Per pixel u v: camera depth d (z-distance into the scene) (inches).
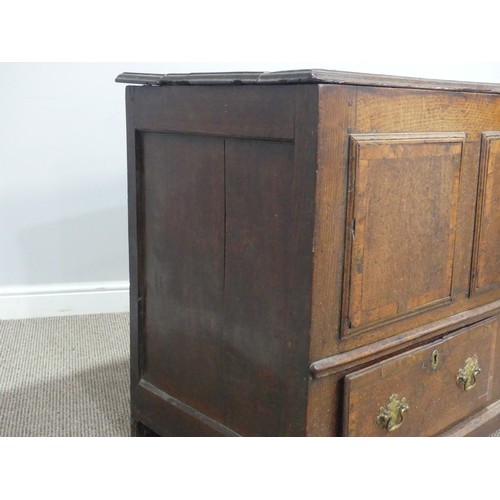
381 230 46.5
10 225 93.5
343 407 46.5
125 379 76.0
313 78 39.8
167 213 55.6
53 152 93.0
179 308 55.9
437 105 48.9
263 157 45.8
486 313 59.1
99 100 93.3
